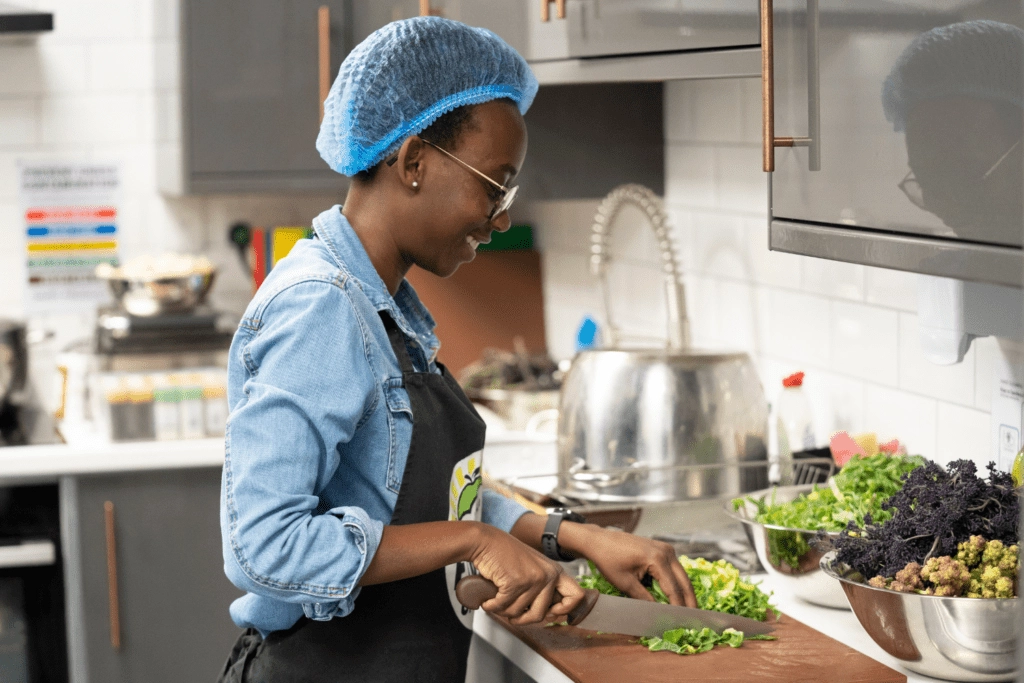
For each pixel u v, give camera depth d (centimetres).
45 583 271
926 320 170
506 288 338
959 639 128
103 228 333
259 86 299
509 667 174
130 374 289
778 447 215
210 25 295
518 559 130
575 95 282
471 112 134
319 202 345
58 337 333
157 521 272
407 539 127
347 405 124
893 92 129
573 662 142
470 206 136
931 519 133
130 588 273
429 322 153
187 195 304
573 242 322
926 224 125
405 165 134
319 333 125
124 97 331
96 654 272
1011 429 168
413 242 138
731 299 254
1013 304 156
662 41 177
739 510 174
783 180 151
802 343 230
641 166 284
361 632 138
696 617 148
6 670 271
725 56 163
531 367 296
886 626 133
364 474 133
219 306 342
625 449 198
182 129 297
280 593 122
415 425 135
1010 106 112
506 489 187
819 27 141
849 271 214
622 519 187
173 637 276
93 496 268
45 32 292
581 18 200
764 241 241
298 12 298
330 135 138
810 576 161
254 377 126
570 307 327
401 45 131
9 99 324
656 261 282
